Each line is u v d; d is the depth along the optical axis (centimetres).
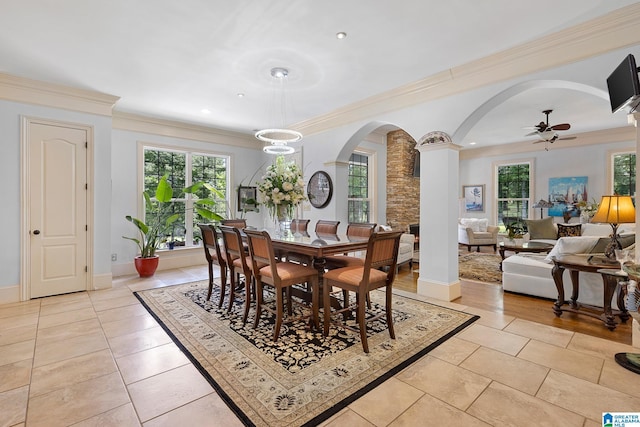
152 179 529
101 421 162
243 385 194
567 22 251
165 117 509
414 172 731
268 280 269
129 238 488
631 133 610
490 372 208
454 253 367
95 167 405
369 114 430
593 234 590
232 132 607
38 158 369
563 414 166
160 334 269
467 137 708
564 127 476
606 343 249
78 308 335
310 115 497
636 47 236
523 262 380
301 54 297
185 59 306
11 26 249
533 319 302
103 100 405
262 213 654
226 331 275
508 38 274
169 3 221
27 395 184
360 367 215
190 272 513
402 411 170
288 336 265
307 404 176
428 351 237
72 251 393
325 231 416
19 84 352
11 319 303
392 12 234
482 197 828
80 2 220
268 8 228
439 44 282
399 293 393
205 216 534
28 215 363
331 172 496
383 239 240
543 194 726
